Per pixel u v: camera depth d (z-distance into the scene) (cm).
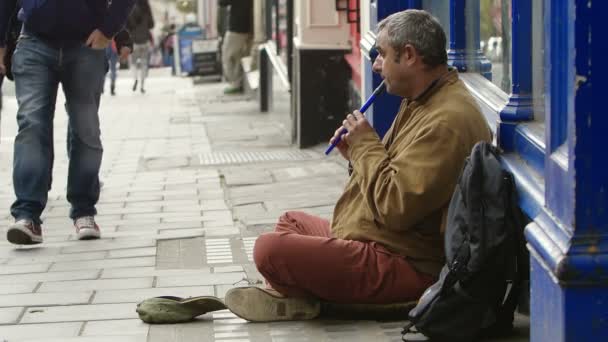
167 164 1270
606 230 372
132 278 658
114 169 1246
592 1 365
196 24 3744
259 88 1941
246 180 1095
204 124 1775
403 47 505
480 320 466
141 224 865
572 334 377
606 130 369
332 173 1112
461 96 505
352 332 509
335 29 1349
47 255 737
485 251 452
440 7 771
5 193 1070
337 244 514
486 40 655
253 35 2345
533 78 504
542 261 397
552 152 401
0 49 778
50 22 748
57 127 1817
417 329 473
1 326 550
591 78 368
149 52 3103
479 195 456
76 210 798
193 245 770
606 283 372
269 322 534
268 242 518
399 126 527
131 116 1983
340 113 1362
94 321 555
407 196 491
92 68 768
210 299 544
